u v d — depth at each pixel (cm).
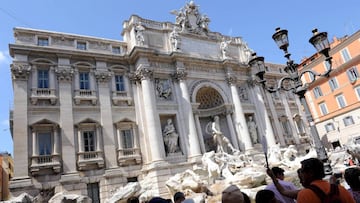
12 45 2444
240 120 3450
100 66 2869
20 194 2078
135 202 852
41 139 2369
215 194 2012
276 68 4781
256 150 3359
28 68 2464
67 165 2347
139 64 2959
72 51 2719
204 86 3444
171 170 2647
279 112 4328
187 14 3703
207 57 3591
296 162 2772
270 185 648
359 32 3950
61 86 2580
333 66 4416
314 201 388
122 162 2614
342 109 4319
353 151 2448
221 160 2548
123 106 2858
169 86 3155
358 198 505
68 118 2497
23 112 2320
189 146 2930
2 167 4703
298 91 1162
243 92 3866
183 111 3067
